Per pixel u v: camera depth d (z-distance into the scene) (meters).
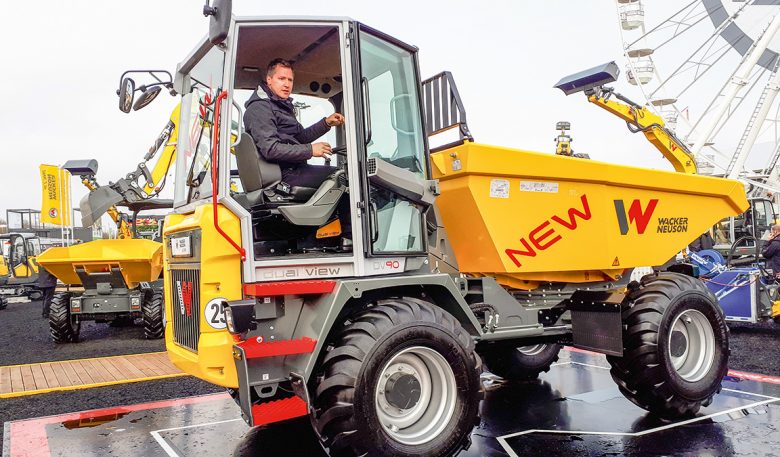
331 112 4.60
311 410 3.24
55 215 19.38
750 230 12.96
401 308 3.41
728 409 4.71
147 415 4.91
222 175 3.25
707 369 4.67
